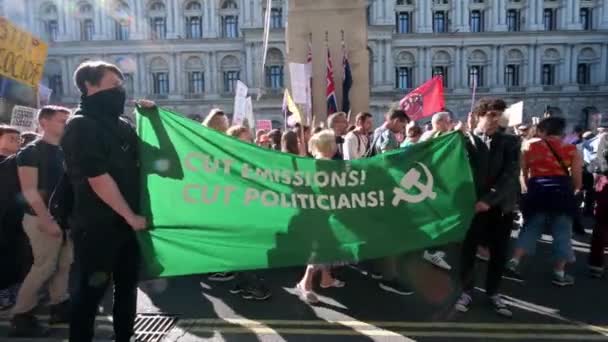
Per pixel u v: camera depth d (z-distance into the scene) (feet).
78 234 9.39
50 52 156.15
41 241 12.86
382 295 15.94
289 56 35.81
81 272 9.45
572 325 13.26
